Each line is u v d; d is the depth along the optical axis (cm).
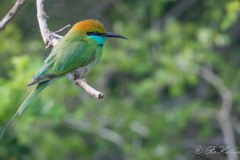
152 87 1468
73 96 1401
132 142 1497
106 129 1458
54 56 926
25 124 1153
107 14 1722
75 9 1705
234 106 1606
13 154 1098
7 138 1091
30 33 1642
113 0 1652
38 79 891
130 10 1655
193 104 1500
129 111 1485
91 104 1456
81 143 1427
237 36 1738
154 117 1499
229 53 1719
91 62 959
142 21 1700
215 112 1519
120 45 1494
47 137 1362
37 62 1159
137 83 1631
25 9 1636
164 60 1447
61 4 1652
